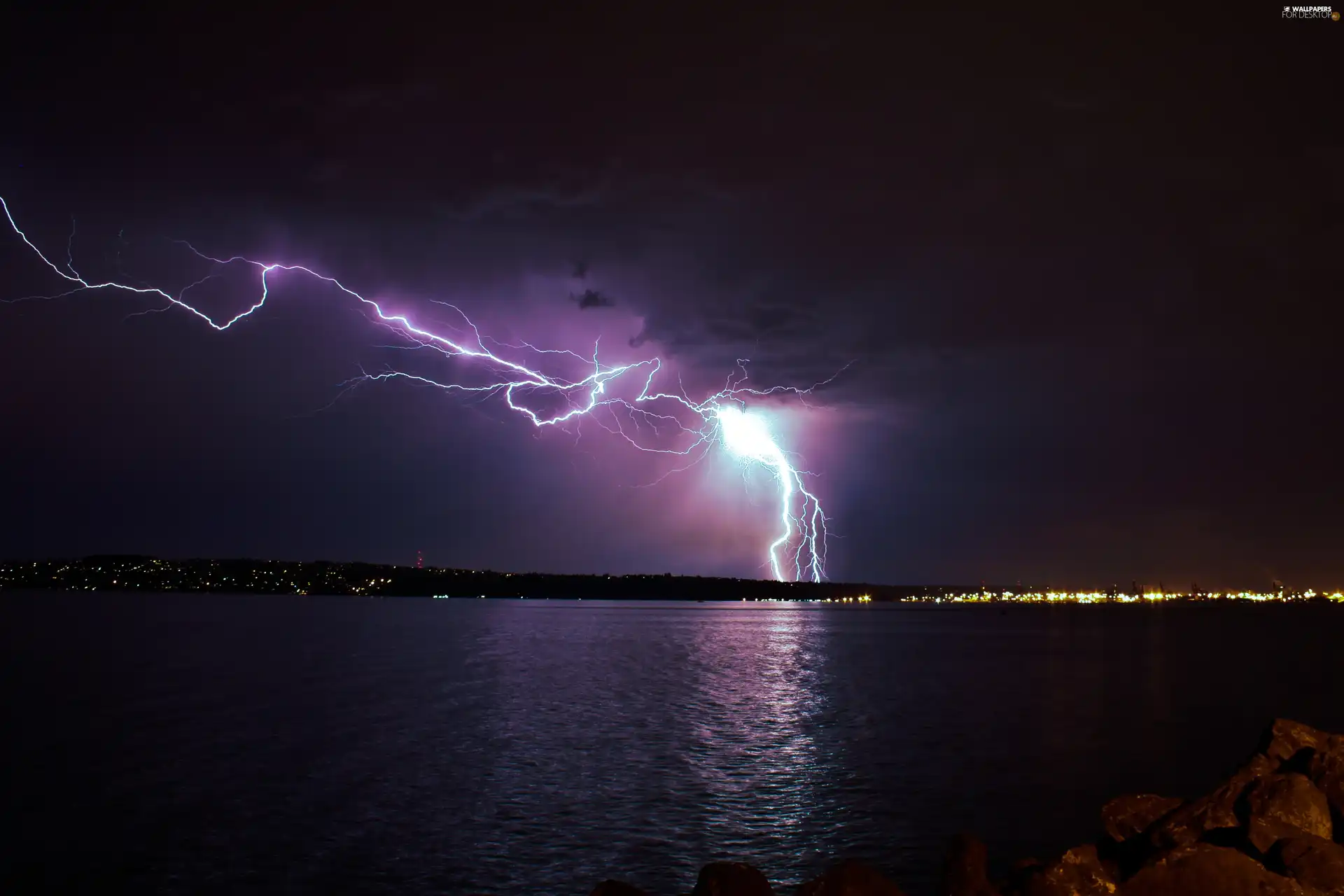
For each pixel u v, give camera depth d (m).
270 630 104.19
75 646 74.56
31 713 36.75
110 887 15.55
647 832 18.62
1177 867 8.46
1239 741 29.56
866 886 9.23
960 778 23.69
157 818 19.77
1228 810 9.96
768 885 9.54
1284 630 138.75
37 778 24.05
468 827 19.00
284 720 34.84
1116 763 25.69
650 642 93.38
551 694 44.25
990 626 159.50
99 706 38.84
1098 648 86.81
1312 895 8.08
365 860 16.92
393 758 26.84
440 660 65.31
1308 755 10.45
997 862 16.70
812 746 29.06
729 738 30.58
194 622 120.94
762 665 63.94
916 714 36.97
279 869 16.44
